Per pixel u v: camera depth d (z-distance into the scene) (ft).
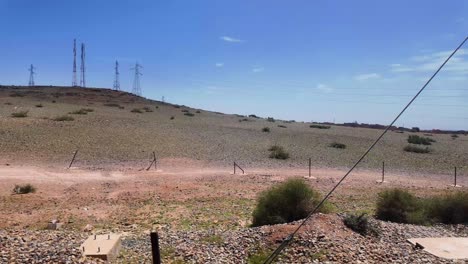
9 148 104.78
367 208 60.23
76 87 366.02
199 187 73.92
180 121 205.87
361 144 156.97
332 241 37.52
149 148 119.85
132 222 51.60
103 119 172.86
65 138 122.93
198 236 42.75
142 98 352.69
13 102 223.51
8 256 31.27
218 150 124.06
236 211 58.23
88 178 79.56
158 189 71.00
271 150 129.08
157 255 26.00
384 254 35.76
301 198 50.85
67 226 49.11
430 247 38.11
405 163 118.21
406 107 21.88
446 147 167.43
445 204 54.80
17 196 62.23
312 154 126.21
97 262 32.78
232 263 34.76
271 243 38.11
